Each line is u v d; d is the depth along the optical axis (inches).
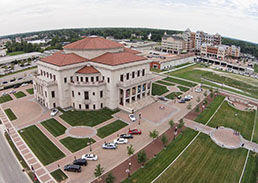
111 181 1804.9
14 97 4114.2
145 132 2834.6
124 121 3125.0
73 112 3395.7
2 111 3459.6
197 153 2413.9
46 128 2903.5
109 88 3427.7
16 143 2559.1
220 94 4566.9
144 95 3905.0
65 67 3324.3
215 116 3408.0
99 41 3949.3
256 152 2487.7
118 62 3437.5
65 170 2078.0
